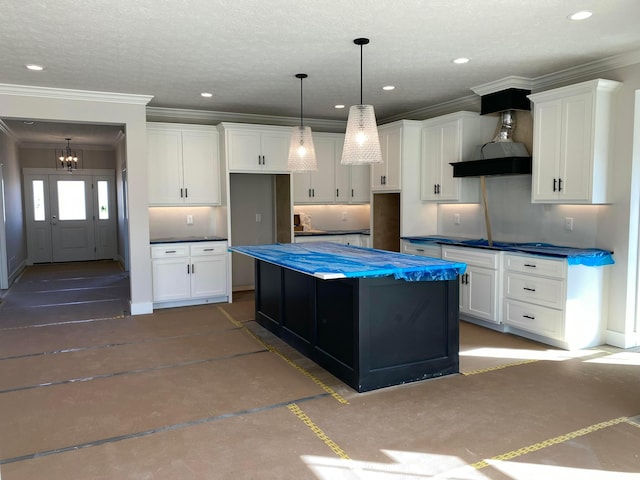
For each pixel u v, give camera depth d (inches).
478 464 94.8
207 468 94.0
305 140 171.9
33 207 397.1
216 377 143.3
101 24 128.5
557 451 99.3
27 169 391.9
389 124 244.2
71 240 411.5
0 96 190.9
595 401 123.9
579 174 163.9
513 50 155.0
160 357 161.6
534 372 145.0
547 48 153.0
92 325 202.5
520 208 201.0
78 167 408.2
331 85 199.0
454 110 231.3
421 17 126.3
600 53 158.2
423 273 129.9
